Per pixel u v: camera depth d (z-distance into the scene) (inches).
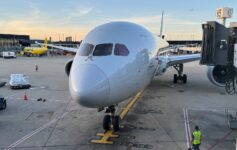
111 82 366.0
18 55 3260.3
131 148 382.3
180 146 392.2
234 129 469.1
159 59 621.3
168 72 1365.7
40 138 418.9
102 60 386.0
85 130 456.8
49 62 2095.2
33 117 533.3
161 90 837.8
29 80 1062.4
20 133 440.5
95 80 350.6
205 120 522.3
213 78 677.3
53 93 784.3
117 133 442.9
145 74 482.0
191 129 468.4
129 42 438.0
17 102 665.0
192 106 633.0
